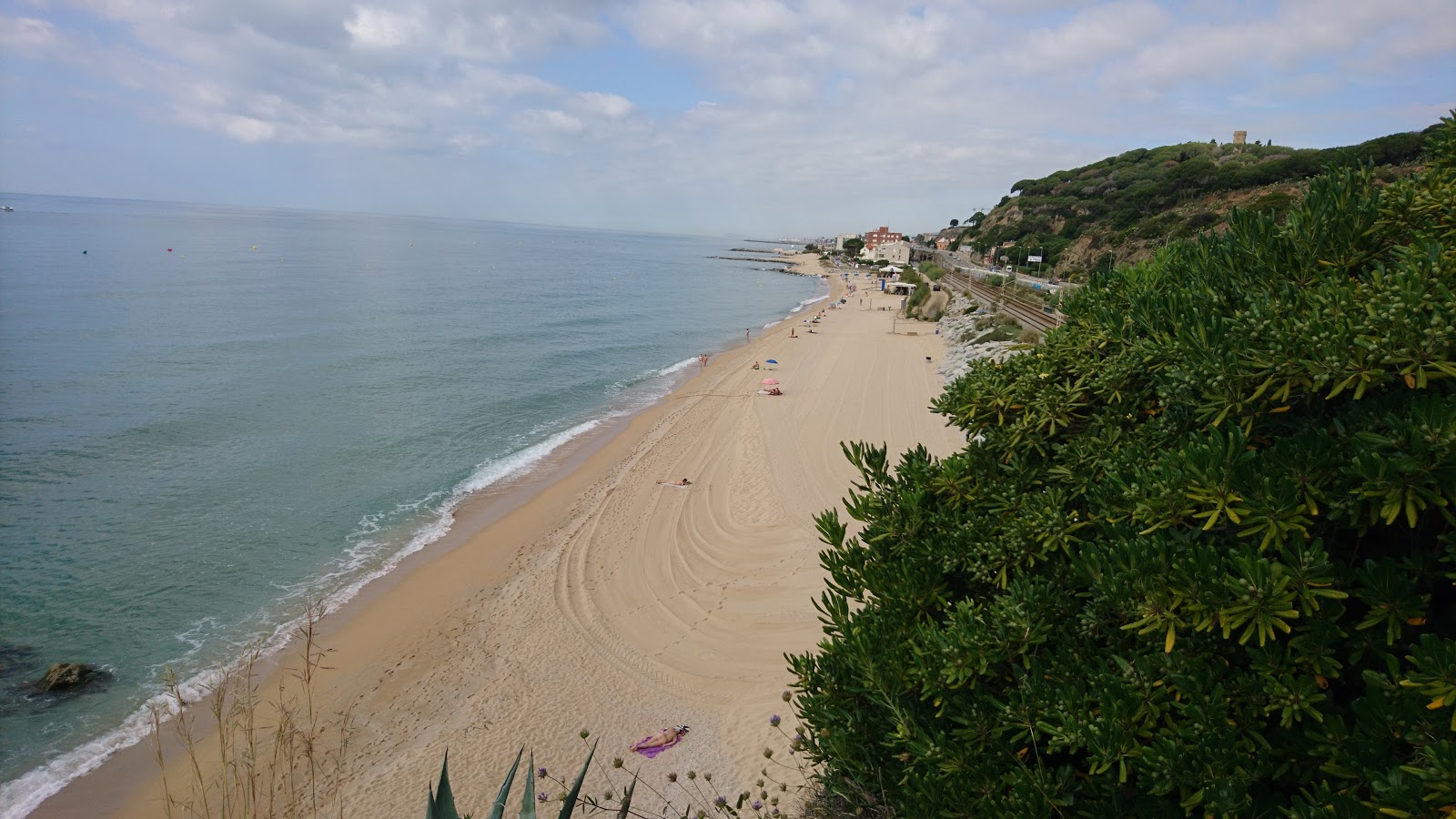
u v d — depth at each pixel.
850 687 5.20
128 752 12.10
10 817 10.85
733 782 10.04
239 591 17.48
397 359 43.56
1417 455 2.82
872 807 5.13
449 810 2.77
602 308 77.06
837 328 63.31
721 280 130.12
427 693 13.74
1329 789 2.87
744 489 23.67
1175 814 3.34
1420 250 3.63
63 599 16.64
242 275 83.31
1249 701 3.21
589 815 9.48
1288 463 3.22
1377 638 3.10
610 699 13.33
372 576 18.41
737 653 14.51
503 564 19.08
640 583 17.77
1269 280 4.27
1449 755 2.50
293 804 5.72
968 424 5.39
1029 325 40.75
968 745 3.94
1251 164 70.94
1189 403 3.91
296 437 28.78
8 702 13.21
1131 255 60.88
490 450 28.59
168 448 26.88
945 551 4.85
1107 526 4.14
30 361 37.72
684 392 39.09
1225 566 3.27
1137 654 3.51
